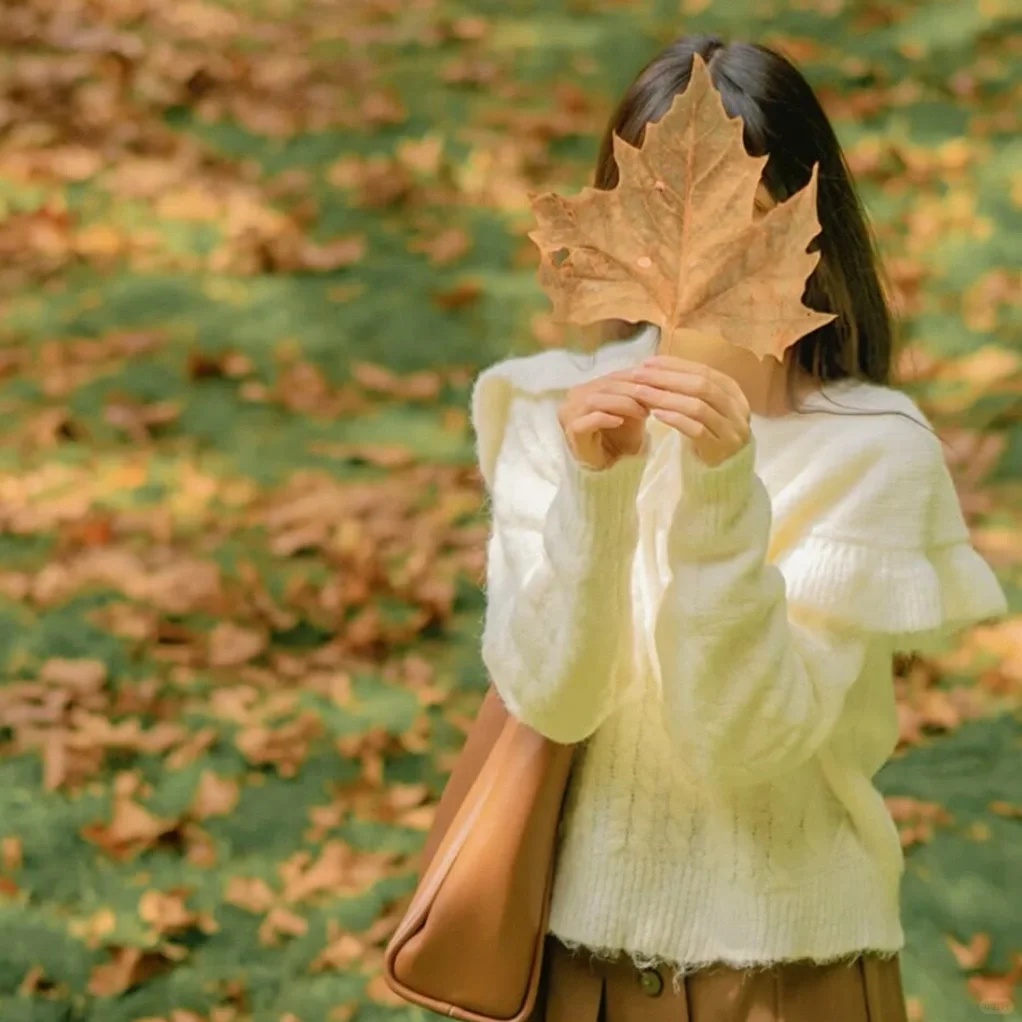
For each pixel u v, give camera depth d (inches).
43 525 224.8
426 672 200.2
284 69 349.1
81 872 165.6
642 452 77.5
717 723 77.5
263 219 305.3
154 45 353.4
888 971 89.9
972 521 227.3
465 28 367.9
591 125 333.1
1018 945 156.2
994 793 177.2
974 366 262.7
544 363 93.5
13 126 324.2
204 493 234.2
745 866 83.2
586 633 78.2
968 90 335.9
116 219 303.3
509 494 89.6
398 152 323.6
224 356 267.0
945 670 198.2
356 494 233.1
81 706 190.2
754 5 371.6
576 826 86.1
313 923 159.8
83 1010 149.4
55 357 266.4
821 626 81.9
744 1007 84.4
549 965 89.4
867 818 86.5
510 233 302.7
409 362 269.4
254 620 206.8
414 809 177.3
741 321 76.4
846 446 83.7
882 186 310.2
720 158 75.1
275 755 182.7
